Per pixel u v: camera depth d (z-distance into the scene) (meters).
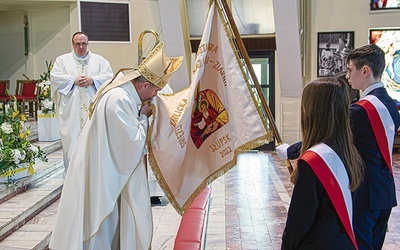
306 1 8.18
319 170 1.62
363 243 2.23
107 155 2.39
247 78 2.36
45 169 5.01
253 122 2.35
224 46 2.39
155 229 3.95
